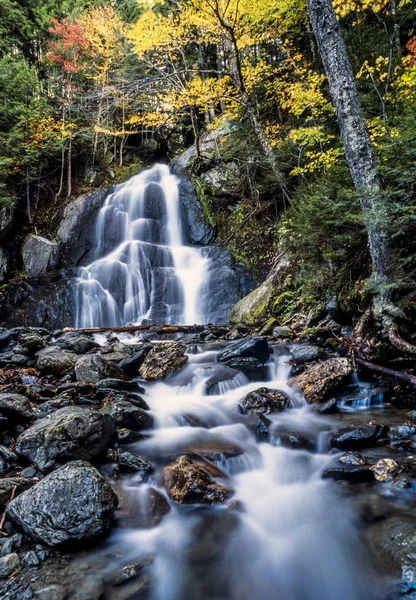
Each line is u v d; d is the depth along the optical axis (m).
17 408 3.82
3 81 15.98
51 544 2.32
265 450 3.79
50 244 14.34
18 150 15.45
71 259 14.75
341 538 2.51
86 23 17.33
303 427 4.16
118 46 17.00
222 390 5.50
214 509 2.85
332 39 5.25
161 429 4.23
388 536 2.38
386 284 4.83
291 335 7.59
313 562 2.36
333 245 6.27
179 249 13.77
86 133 18.66
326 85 10.02
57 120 17.67
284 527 2.68
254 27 11.14
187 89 13.52
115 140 20.42
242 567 2.32
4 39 18.69
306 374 5.24
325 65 5.38
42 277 13.52
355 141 5.00
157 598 2.06
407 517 2.56
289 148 10.73
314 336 6.80
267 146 11.04
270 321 8.46
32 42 20.52
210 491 2.95
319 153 8.56
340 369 4.97
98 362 5.46
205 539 2.55
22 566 2.19
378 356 5.14
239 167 14.30
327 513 2.78
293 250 8.27
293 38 12.16
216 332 8.91
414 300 4.93
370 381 5.04
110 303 13.15
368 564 2.26
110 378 5.29
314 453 3.67
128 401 4.56
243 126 13.41
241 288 11.91
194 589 2.16
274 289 9.44
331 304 6.87
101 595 2.03
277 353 6.62
